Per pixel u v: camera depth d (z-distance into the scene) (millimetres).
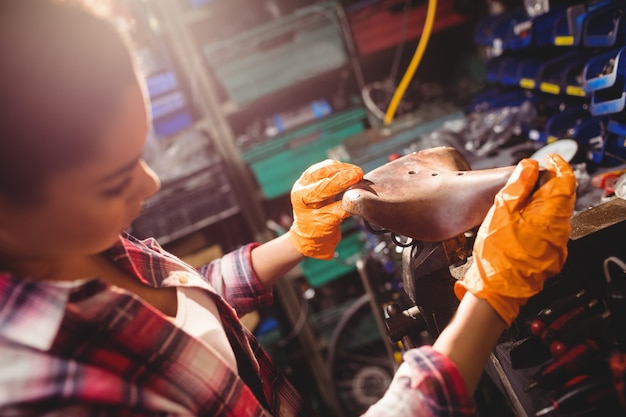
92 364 569
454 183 762
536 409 743
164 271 773
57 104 440
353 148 2176
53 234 511
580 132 1421
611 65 1258
